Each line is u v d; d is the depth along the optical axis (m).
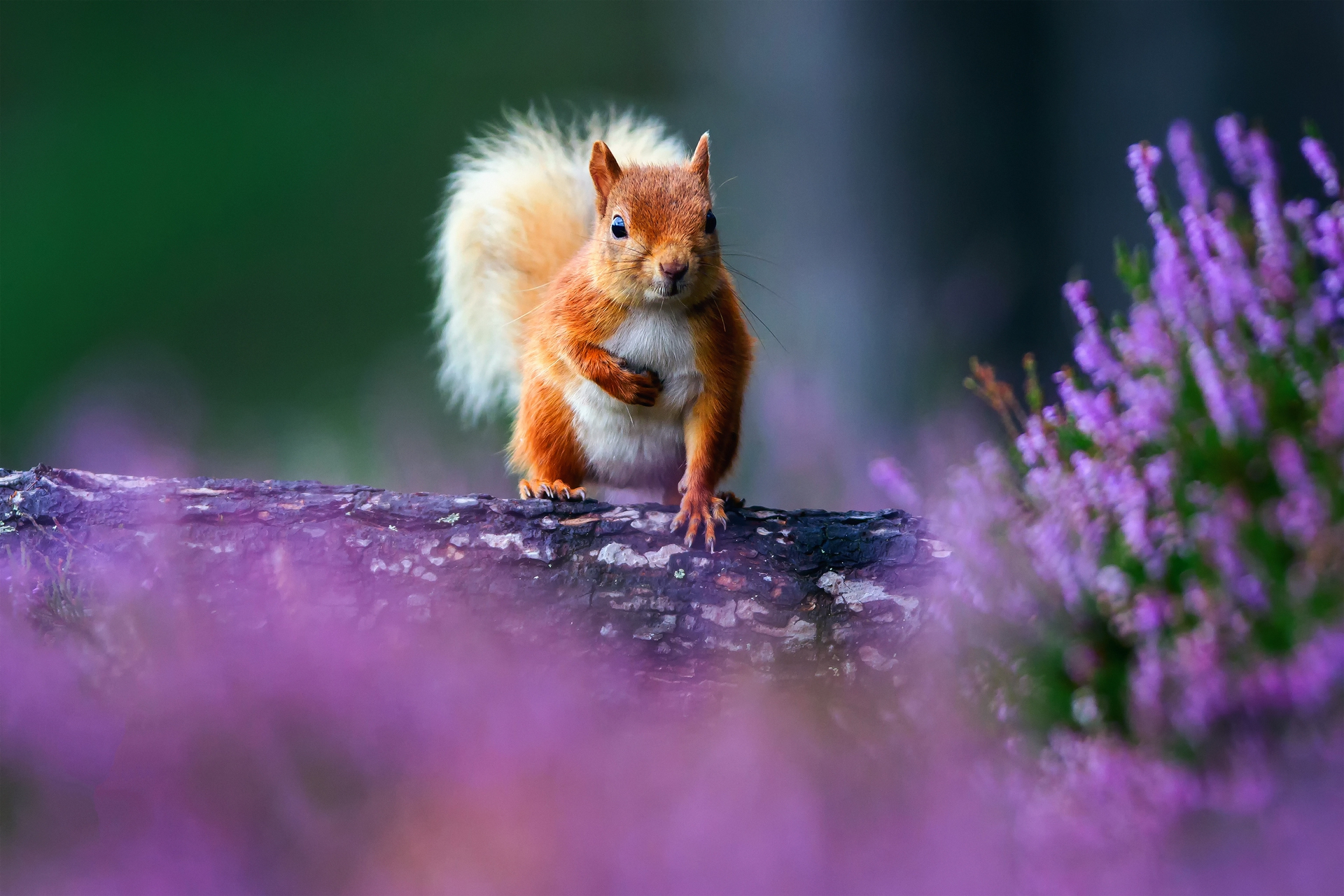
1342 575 5.40
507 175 5.71
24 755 5.42
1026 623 5.44
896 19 6.74
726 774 5.40
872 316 6.59
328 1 12.13
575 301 5.57
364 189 11.41
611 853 5.38
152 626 5.45
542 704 5.43
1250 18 7.06
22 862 5.39
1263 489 5.43
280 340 10.45
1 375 9.99
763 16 7.36
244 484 5.50
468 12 12.11
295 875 5.39
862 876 5.38
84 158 11.50
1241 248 5.45
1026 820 5.39
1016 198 6.89
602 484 5.61
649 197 5.57
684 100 9.27
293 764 5.41
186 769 5.41
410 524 5.50
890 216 6.80
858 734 5.45
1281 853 5.38
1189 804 5.39
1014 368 6.32
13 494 5.50
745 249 7.08
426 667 5.45
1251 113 7.12
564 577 5.49
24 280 10.73
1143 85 7.11
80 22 11.94
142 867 5.39
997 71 6.85
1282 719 5.40
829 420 5.91
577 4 11.84
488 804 5.39
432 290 10.94
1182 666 5.41
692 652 5.49
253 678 5.44
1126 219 7.01
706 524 5.50
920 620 5.48
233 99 11.92
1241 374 5.43
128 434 5.93
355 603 5.49
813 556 5.49
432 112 11.73
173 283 10.73
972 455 5.55
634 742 5.45
